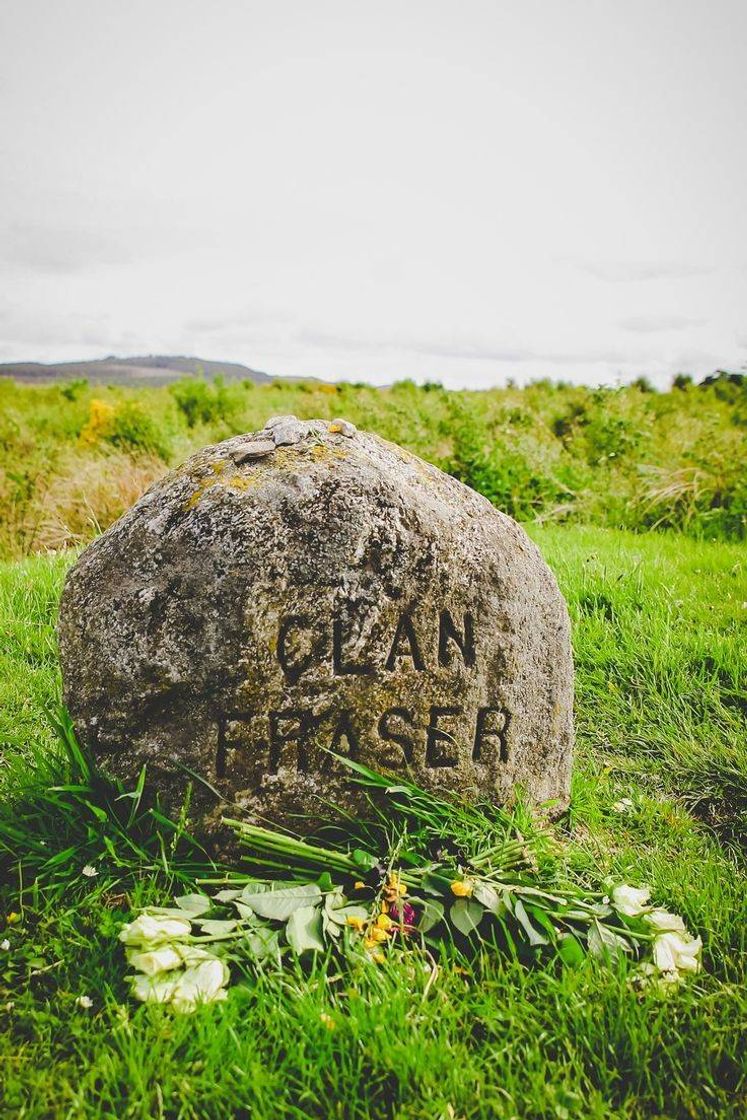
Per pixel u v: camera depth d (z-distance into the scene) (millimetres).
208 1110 1860
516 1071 1996
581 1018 2113
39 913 2350
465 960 2303
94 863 2488
